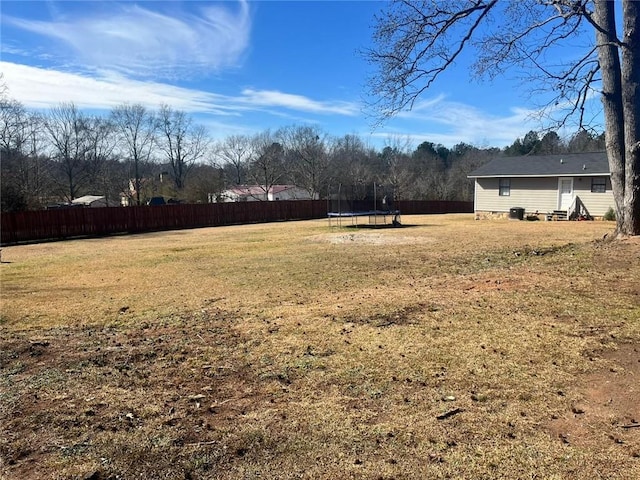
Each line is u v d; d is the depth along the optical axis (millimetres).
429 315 4941
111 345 4340
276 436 2549
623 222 8633
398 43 8594
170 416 2830
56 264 10891
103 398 3123
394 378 3299
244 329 4715
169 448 2453
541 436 2451
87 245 16203
